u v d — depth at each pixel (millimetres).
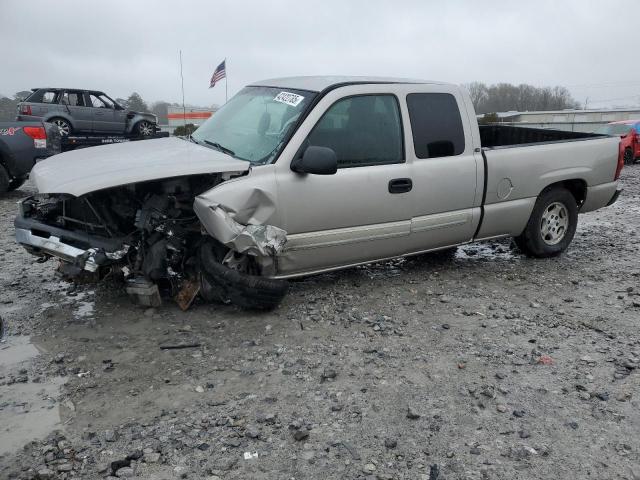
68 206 4609
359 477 2766
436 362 3922
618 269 6125
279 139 4641
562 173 6180
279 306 4820
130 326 4422
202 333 4312
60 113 19219
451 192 5395
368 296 5148
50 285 5336
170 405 3357
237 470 2803
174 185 4430
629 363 3900
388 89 5090
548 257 6516
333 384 3609
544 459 2924
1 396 3434
